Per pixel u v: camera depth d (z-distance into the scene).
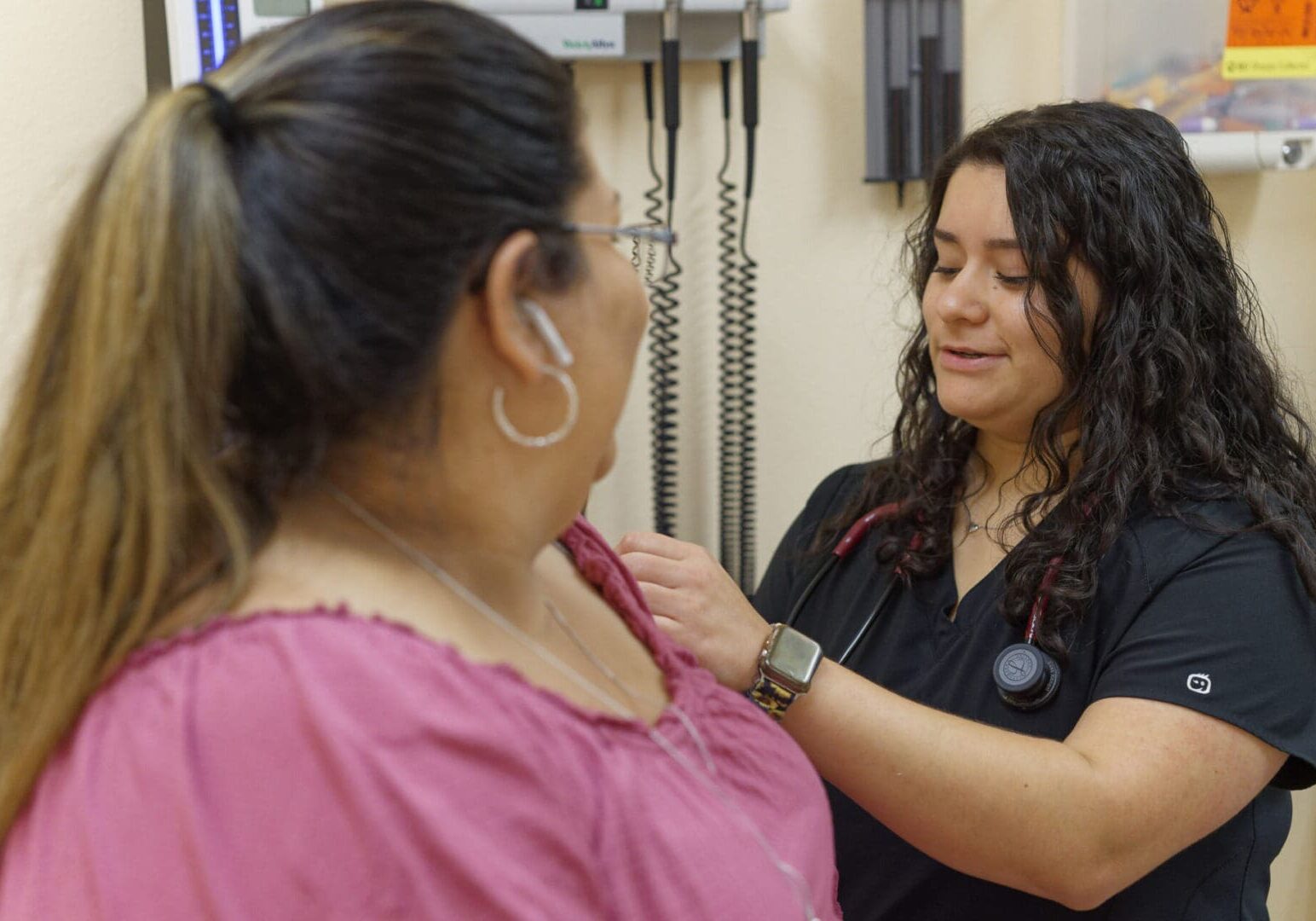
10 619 0.58
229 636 0.52
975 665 1.23
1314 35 1.61
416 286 0.55
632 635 0.77
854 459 1.73
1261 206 1.73
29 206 1.27
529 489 0.62
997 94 1.67
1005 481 1.33
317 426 0.57
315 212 0.54
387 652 0.52
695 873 0.56
